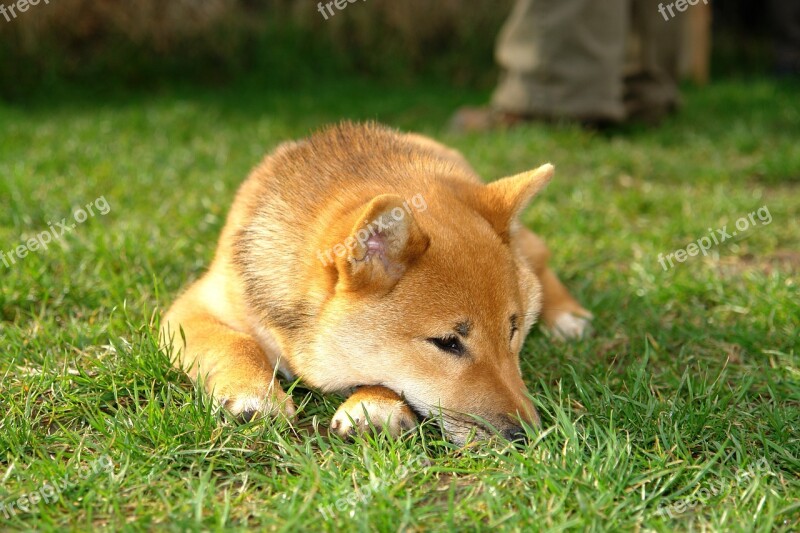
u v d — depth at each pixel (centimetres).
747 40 406
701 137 258
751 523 127
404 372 138
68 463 132
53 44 315
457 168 153
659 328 159
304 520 127
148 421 136
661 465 133
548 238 183
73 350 149
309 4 354
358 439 135
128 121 254
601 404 142
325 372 140
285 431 138
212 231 177
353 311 138
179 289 162
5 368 145
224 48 338
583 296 167
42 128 239
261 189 150
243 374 140
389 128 162
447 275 137
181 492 130
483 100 330
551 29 243
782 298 161
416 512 128
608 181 219
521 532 127
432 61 372
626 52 271
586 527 127
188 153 220
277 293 142
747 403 145
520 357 153
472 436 135
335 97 324
